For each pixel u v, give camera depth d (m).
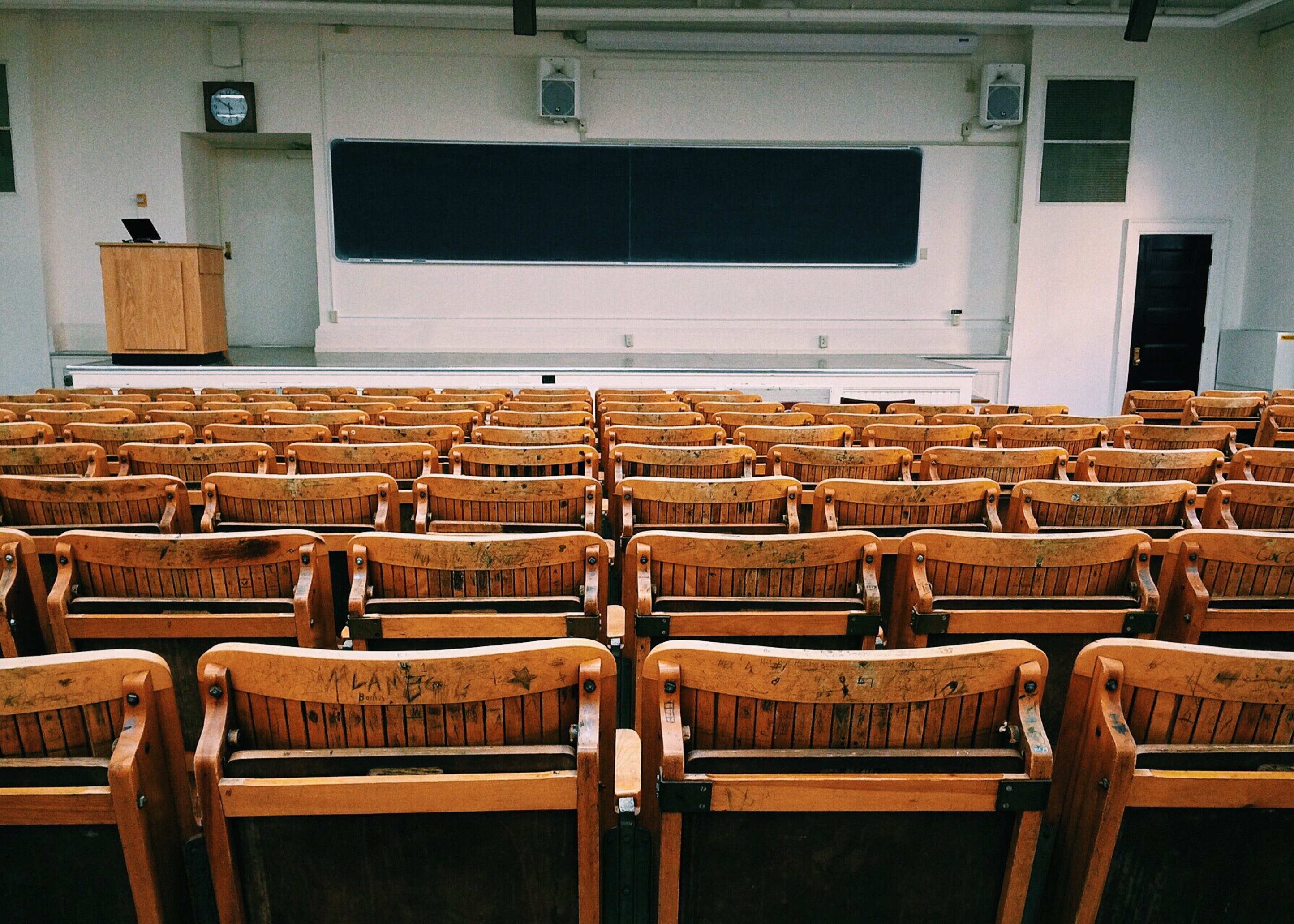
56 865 1.10
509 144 9.60
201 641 1.73
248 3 8.46
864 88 9.66
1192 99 9.71
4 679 1.05
